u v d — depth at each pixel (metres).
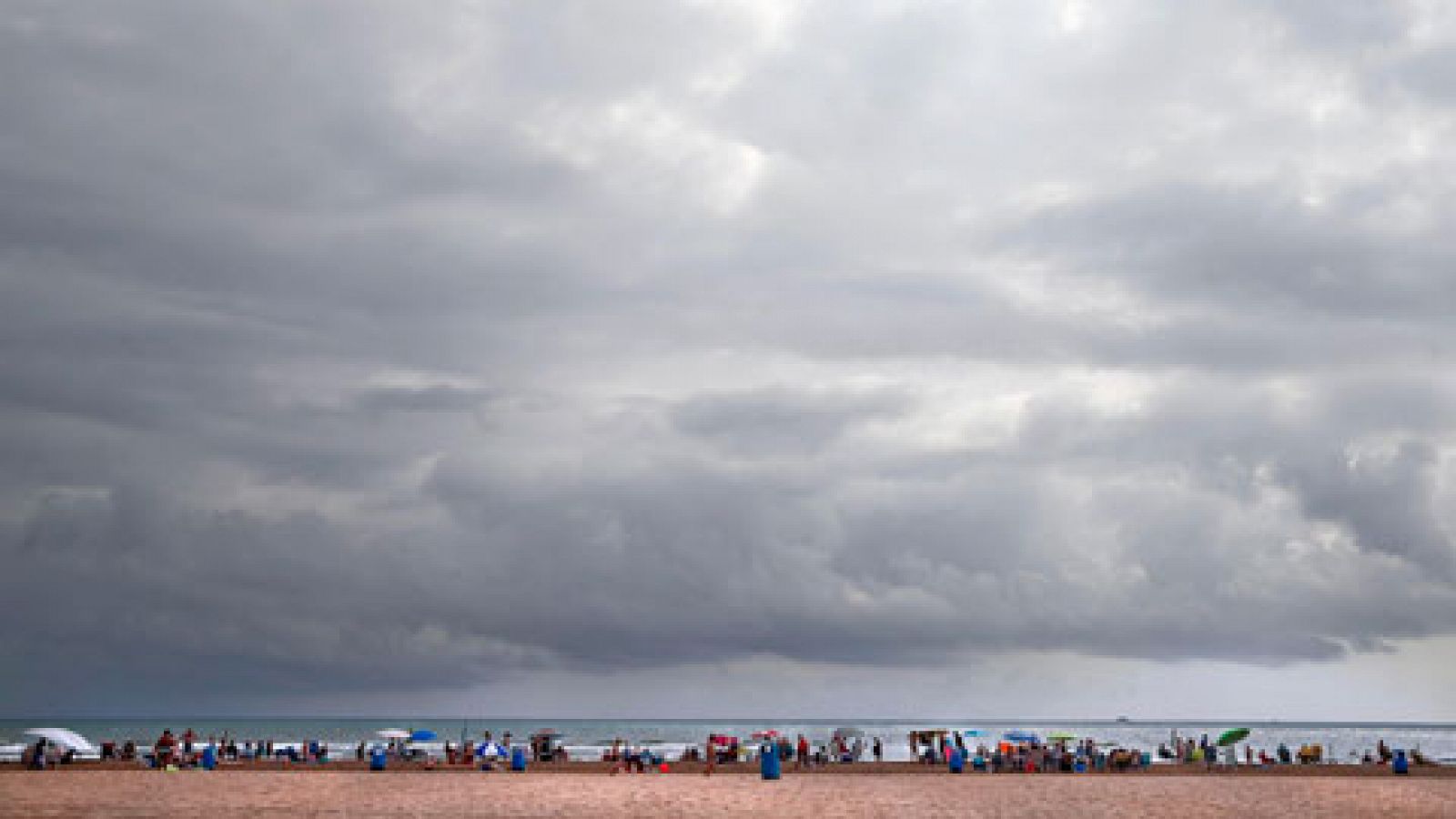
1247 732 65.06
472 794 39.44
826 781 48.69
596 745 133.75
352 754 86.25
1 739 179.75
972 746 114.56
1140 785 45.97
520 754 56.22
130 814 30.77
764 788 43.53
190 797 35.97
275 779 45.22
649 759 63.00
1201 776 55.38
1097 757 66.56
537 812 33.62
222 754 68.44
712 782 47.59
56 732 61.50
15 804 32.12
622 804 36.34
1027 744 81.88
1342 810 35.75
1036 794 40.81
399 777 47.62
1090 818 33.25
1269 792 42.50
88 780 42.75
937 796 39.84
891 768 64.56
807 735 152.38
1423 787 45.12
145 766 57.19
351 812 32.69
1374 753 147.12
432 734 78.44
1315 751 70.81
